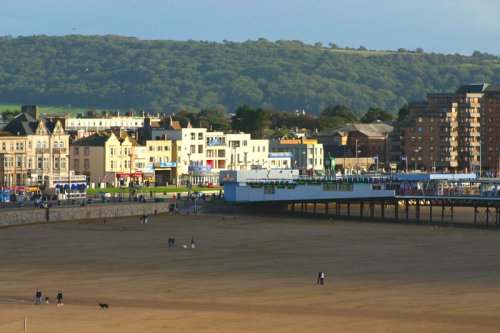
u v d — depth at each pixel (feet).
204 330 470.39
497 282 612.70
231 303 541.34
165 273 646.33
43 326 474.90
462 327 481.46
